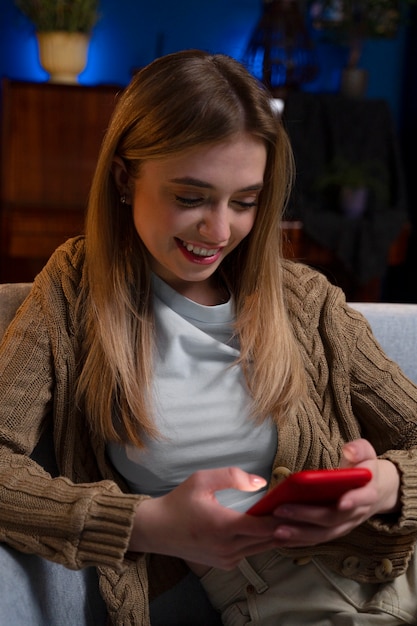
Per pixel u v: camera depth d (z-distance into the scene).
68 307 1.21
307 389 1.25
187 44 3.96
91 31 3.74
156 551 1.04
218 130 1.04
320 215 3.47
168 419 1.17
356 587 1.22
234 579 1.24
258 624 1.22
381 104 3.67
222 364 1.21
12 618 1.04
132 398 1.15
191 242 1.10
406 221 3.60
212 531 0.99
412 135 4.07
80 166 3.55
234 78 1.08
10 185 3.52
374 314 1.50
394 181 3.70
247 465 1.21
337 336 1.28
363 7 3.77
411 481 1.14
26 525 1.05
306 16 3.90
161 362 1.19
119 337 1.17
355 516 0.98
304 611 1.21
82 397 1.21
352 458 1.07
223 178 1.06
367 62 4.09
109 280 1.18
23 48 3.85
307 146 3.60
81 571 1.23
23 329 1.19
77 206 3.56
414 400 1.26
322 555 1.22
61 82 3.59
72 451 1.21
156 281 1.21
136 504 1.02
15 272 3.64
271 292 1.23
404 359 1.49
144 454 1.18
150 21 3.92
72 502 1.05
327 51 4.01
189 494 1.00
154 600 1.32
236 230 1.13
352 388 1.27
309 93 3.59
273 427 1.20
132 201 1.17
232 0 3.93
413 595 1.22
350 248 3.48
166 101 1.06
